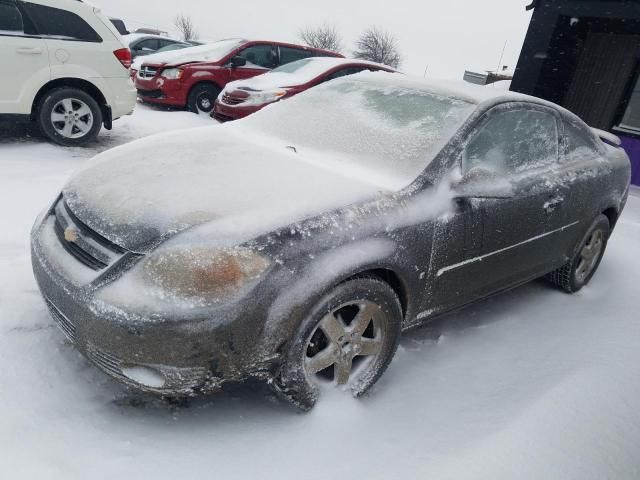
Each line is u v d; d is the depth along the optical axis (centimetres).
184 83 855
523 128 298
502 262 284
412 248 222
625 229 539
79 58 554
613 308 357
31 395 200
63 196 228
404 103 293
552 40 836
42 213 242
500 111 279
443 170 243
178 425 200
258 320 179
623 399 242
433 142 254
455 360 272
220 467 181
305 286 187
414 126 271
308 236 191
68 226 208
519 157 295
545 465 196
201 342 172
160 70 853
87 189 221
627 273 424
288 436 200
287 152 270
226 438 196
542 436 210
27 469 167
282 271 183
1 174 444
